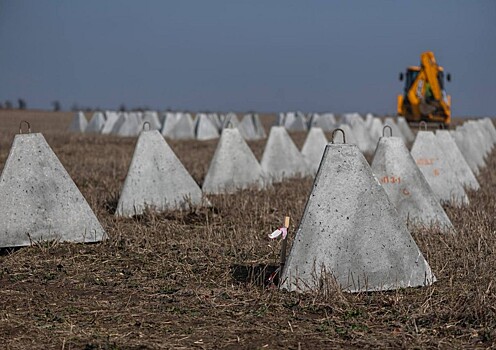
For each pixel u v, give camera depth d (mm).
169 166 22078
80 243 17125
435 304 12234
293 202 23453
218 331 11086
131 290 13484
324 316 11820
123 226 19312
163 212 21469
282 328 11227
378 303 12422
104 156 41844
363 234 13133
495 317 11289
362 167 13406
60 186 17188
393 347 10414
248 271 14750
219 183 26281
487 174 34250
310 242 12992
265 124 105812
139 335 10906
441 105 62062
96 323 11477
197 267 15133
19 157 17000
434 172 23234
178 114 68375
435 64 62188
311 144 36031
